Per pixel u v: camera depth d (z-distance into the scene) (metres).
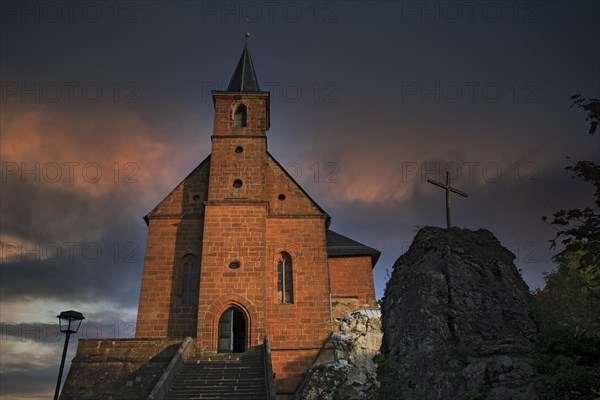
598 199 10.98
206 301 28.20
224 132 33.59
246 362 24.56
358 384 8.41
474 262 11.68
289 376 27.78
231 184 31.80
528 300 11.38
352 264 35.56
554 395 8.59
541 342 9.56
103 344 23.89
